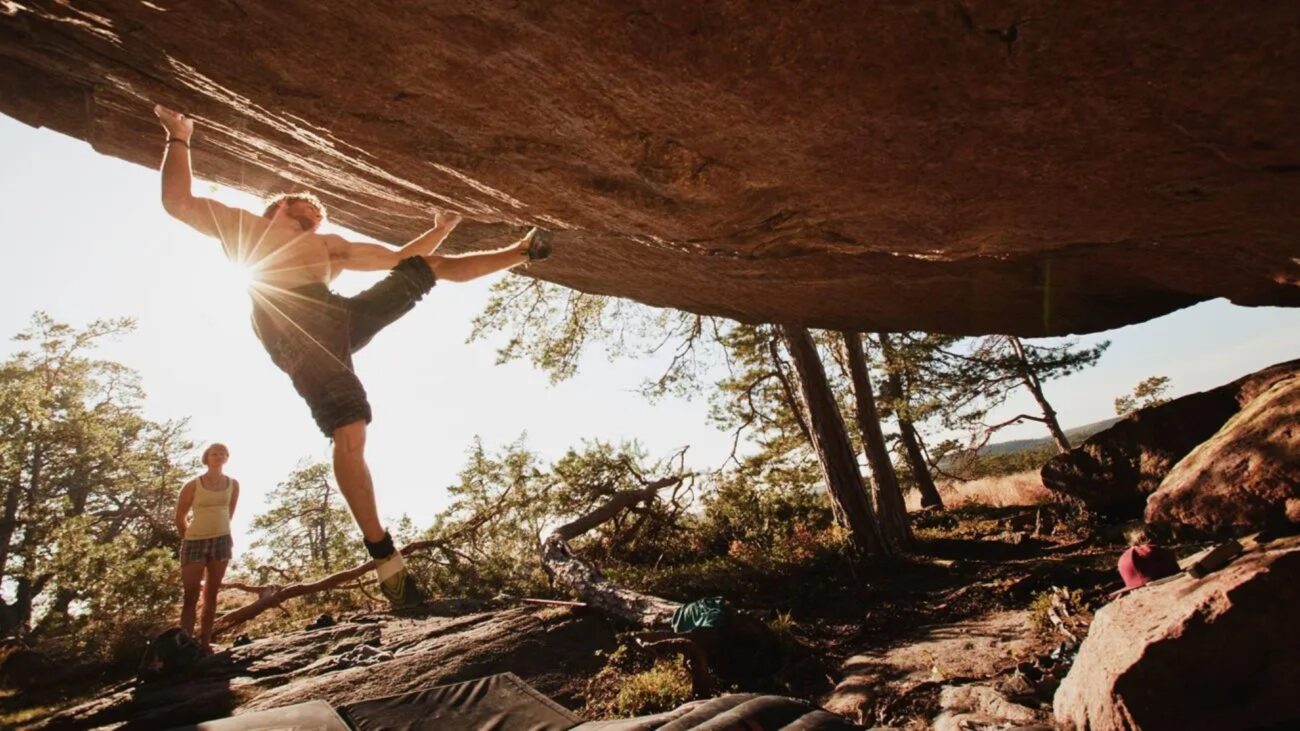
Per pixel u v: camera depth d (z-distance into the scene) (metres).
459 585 9.79
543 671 5.02
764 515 12.20
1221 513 6.58
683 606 5.69
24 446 16.28
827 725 3.17
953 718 3.63
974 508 13.65
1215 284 5.12
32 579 14.30
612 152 2.37
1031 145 2.19
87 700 4.62
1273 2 1.37
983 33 1.56
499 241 4.44
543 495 11.77
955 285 5.49
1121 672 2.83
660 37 1.66
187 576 5.41
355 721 3.61
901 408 14.05
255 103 2.34
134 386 21.81
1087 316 6.59
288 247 2.08
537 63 1.85
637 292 6.26
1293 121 1.87
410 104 2.17
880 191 2.70
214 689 4.52
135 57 2.21
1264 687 2.65
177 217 2.01
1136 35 1.52
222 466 5.67
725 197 2.76
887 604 6.86
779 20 1.57
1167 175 2.40
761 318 7.43
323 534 20.50
